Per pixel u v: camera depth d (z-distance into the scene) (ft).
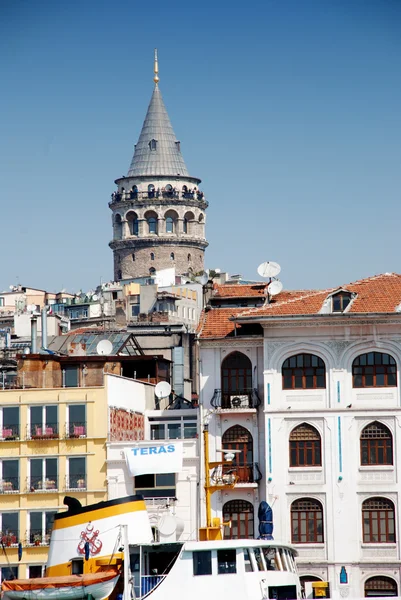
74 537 293.43
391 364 344.69
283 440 344.49
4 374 383.24
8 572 344.08
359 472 341.21
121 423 360.48
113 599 279.49
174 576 279.90
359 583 337.11
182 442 350.23
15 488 350.43
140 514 294.66
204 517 345.51
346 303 349.41
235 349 353.72
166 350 435.53
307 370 347.15
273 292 374.84
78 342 432.66
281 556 287.69
